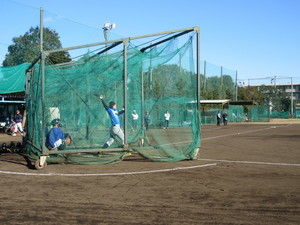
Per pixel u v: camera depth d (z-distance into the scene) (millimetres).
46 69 9445
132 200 5148
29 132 11125
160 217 4328
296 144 14109
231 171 7582
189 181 6508
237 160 9352
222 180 6574
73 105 10500
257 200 5109
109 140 9570
